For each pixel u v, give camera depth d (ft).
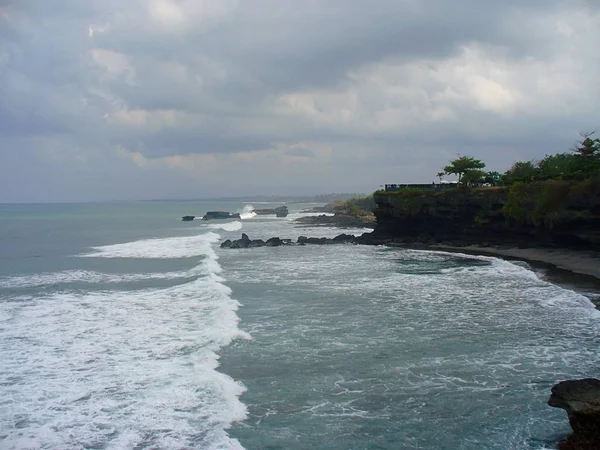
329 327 69.05
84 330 67.10
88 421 40.88
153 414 42.14
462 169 226.38
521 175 199.93
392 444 38.17
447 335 64.90
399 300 86.58
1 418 41.34
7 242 206.59
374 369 53.11
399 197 210.18
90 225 329.72
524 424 40.91
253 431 40.06
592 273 111.86
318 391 47.70
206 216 432.25
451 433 39.68
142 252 169.27
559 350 58.39
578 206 140.87
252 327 69.15
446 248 175.83
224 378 49.60
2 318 73.72
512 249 161.27
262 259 151.43
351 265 135.64
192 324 69.92
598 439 36.11
